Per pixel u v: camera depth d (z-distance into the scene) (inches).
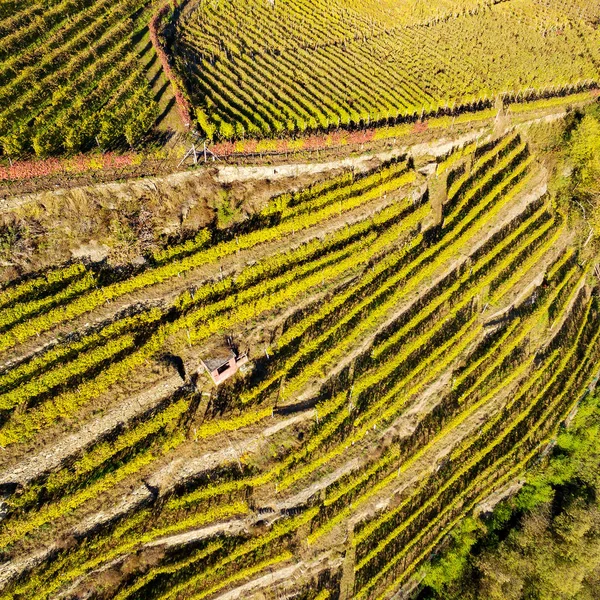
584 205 2559.1
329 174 1866.4
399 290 1846.7
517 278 2198.6
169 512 1375.5
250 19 2484.0
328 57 2405.3
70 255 1487.5
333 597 1573.6
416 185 2020.2
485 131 2269.9
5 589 1183.6
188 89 1903.3
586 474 2167.8
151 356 1440.7
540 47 3004.4
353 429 1662.2
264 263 1657.2
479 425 1993.1
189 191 1651.1
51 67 1841.8
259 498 1493.6
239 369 1542.8
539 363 2234.3
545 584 1892.2
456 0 3319.4
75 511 1278.3
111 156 1592.0
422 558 1804.9
